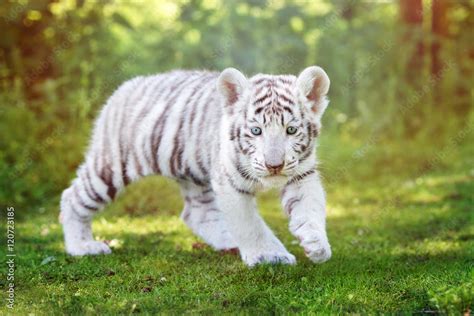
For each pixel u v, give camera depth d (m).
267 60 12.58
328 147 11.88
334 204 9.41
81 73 10.57
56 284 5.58
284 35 13.25
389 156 11.48
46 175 9.52
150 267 5.99
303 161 5.55
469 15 14.30
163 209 8.87
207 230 6.89
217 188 5.80
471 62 13.67
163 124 6.33
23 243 7.10
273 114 5.33
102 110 6.85
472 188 9.81
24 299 5.18
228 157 5.61
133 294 5.18
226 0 12.60
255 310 4.76
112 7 11.34
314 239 5.30
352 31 13.84
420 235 7.51
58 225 7.95
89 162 6.73
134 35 12.62
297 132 5.41
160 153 6.36
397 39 13.20
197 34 12.79
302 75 5.52
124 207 8.82
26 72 10.68
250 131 5.40
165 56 12.21
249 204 5.78
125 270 5.93
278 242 6.11
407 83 12.89
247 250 5.85
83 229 6.78
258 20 12.97
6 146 9.62
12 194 9.02
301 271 5.70
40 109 10.30
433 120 12.51
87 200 6.69
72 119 9.97
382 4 15.02
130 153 6.54
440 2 13.61
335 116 13.25
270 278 5.49
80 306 4.89
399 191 10.05
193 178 6.39
